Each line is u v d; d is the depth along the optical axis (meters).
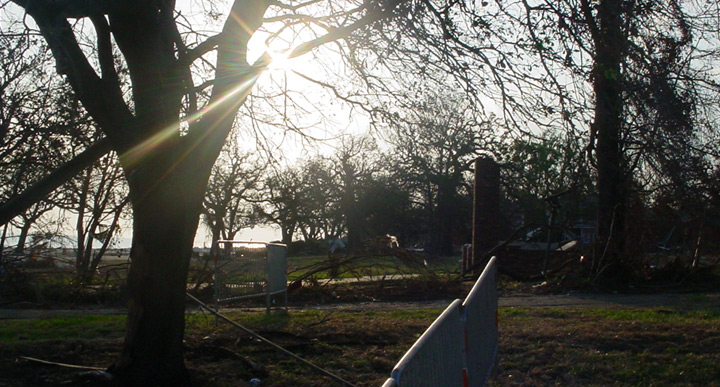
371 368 8.11
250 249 12.20
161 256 7.01
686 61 8.82
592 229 26.69
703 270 19.19
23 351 8.43
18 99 14.70
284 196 16.44
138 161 7.03
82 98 7.05
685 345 9.14
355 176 23.89
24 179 16.38
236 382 7.29
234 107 7.61
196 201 7.32
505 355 8.77
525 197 18.25
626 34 8.16
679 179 9.51
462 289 17.05
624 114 8.55
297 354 8.80
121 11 6.77
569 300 15.12
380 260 18.98
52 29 7.02
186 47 8.12
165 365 6.97
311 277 17.66
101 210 19.64
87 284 17.06
